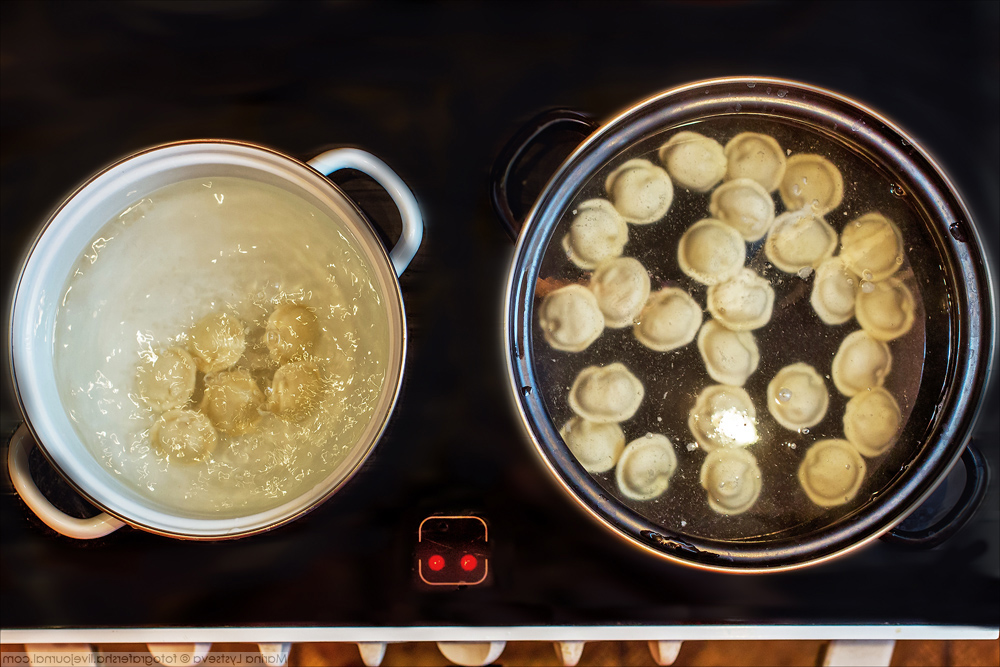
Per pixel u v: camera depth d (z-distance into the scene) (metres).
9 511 0.56
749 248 0.52
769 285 0.52
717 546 0.50
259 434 0.52
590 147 0.51
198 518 0.50
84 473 0.50
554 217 0.51
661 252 0.52
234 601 0.56
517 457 0.56
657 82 0.57
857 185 0.52
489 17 0.57
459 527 0.55
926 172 0.50
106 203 0.51
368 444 0.49
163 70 0.57
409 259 0.53
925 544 0.56
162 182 0.51
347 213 0.50
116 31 0.57
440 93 0.57
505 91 0.57
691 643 0.59
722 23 0.57
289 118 0.57
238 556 0.56
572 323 0.51
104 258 0.52
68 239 0.51
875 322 0.51
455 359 0.57
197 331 0.53
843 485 0.51
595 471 0.51
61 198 0.58
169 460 0.52
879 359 0.51
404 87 0.57
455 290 0.57
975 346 0.50
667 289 0.51
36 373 0.50
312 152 0.57
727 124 0.52
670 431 0.51
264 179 0.51
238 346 0.53
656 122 0.51
